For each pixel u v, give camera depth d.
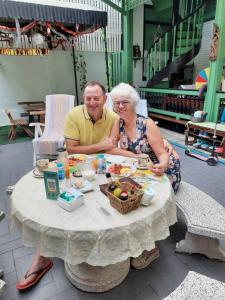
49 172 1.11
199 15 4.96
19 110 5.80
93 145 1.92
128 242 0.99
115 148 1.83
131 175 1.41
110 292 1.37
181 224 1.94
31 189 1.27
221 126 3.51
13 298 1.34
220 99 3.70
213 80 3.69
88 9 3.83
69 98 3.72
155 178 1.38
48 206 1.11
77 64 6.09
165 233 1.13
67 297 1.34
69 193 1.12
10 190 1.71
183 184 1.88
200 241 1.56
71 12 3.65
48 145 3.12
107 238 0.97
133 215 1.04
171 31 5.42
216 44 3.50
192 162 3.37
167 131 5.06
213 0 4.94
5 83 5.51
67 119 1.97
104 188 1.20
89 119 1.93
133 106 1.64
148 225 1.03
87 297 1.34
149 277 1.47
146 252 1.53
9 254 1.66
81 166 1.54
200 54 5.66
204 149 3.62
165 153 1.63
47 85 5.97
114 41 6.21
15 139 4.64
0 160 3.51
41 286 1.41
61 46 5.79
